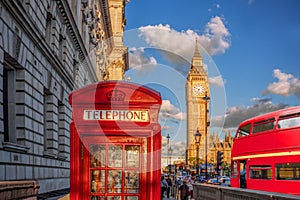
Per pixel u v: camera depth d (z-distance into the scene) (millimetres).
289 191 15648
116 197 7480
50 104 27109
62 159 30312
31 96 21328
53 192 25781
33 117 21688
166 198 31266
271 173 16844
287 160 15875
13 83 19812
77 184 7445
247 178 19125
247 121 20047
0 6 16203
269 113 17875
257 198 10266
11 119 19719
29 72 20953
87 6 43375
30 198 8031
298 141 15508
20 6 18250
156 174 7512
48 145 26953
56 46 27875
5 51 17141
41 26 23734
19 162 18750
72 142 7527
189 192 25484
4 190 6434
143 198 7449
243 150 20031
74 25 33562
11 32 17844
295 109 16094
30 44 21109
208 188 17125
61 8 28578
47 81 25391
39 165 22766
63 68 30125
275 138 16797
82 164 7496
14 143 18438
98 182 7500
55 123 27922
